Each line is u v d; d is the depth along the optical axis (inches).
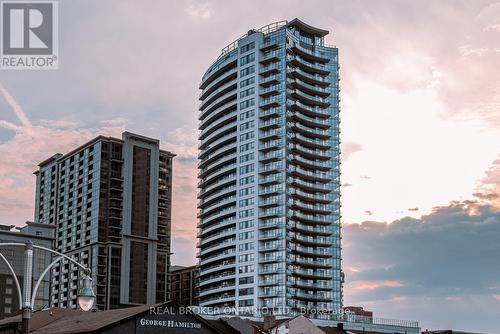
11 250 6899.6
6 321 2405.3
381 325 5954.7
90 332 1967.3
